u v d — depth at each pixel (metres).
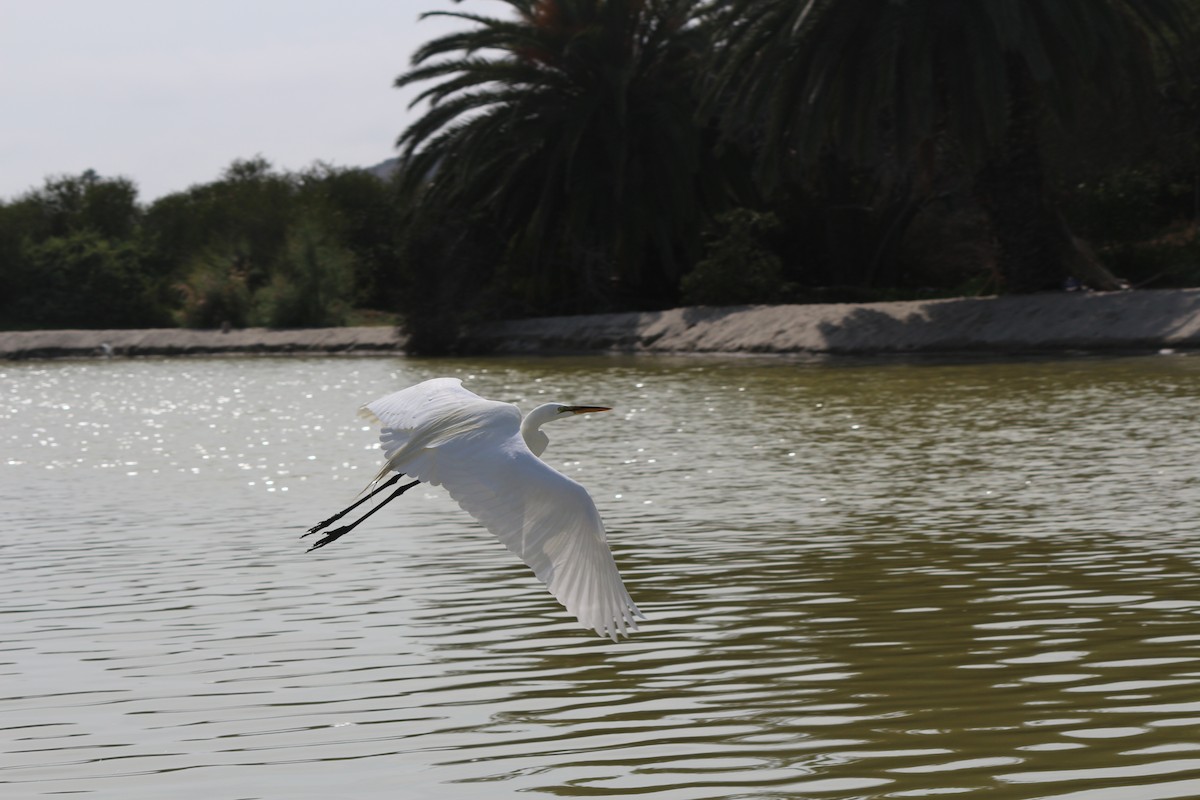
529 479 4.23
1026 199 36.09
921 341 34.78
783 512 13.32
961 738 6.69
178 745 6.95
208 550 12.26
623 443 19.56
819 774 6.26
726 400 25.39
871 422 20.72
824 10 34.00
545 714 7.29
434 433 4.55
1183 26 35.00
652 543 12.00
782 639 8.66
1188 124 44.94
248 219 68.00
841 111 34.97
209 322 60.12
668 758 6.54
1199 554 10.68
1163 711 6.99
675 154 47.41
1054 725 6.85
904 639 8.54
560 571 4.12
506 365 39.62
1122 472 14.84
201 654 8.67
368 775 6.43
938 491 14.20
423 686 7.84
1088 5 32.53
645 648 8.54
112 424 25.39
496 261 51.31
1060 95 34.78
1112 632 8.54
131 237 76.06
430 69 48.06
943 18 33.16
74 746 7.00
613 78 45.53
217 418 26.16
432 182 50.97
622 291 52.81
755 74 35.66
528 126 48.66
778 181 37.34
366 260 68.62
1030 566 10.50
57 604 10.24
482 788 6.21
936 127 36.88
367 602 9.99
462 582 10.56
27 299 66.81
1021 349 32.84
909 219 50.81
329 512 14.27
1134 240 44.50
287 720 7.30
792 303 45.56
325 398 30.34
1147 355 30.09
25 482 17.44
